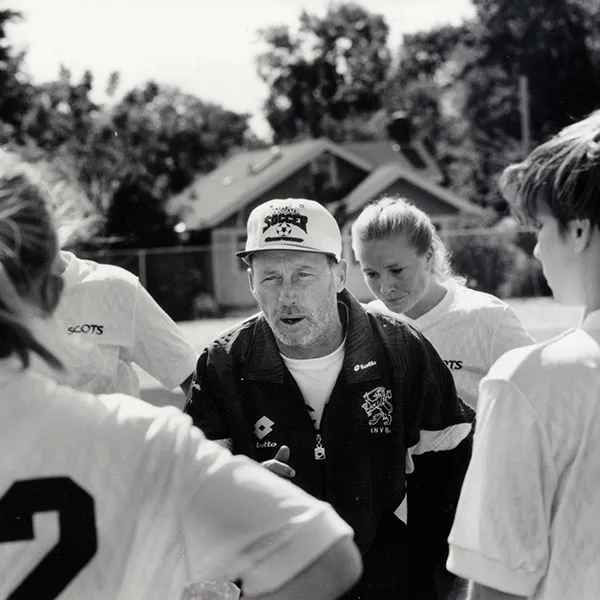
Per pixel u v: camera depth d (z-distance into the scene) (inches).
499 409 75.7
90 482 60.8
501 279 1280.8
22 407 61.4
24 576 59.6
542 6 1966.0
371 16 2527.1
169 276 1280.8
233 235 1603.1
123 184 1385.3
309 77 2541.8
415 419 124.0
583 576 73.7
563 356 75.9
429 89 2459.4
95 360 142.6
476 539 75.6
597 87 1964.8
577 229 76.9
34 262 60.8
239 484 61.4
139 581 61.1
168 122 2241.6
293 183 1646.2
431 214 1604.3
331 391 121.6
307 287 119.1
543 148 78.8
